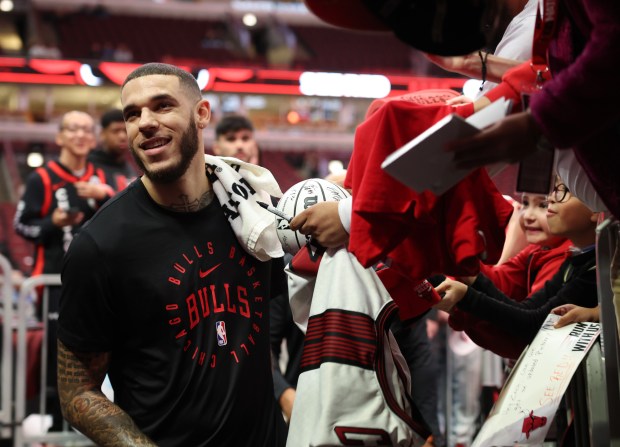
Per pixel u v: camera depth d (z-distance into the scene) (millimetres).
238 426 2318
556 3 1748
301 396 2152
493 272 2871
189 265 2307
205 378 2287
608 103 1509
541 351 2236
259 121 20078
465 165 1611
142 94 2256
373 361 2137
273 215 2398
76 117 5535
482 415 3979
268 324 2469
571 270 2510
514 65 2184
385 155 1909
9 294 5176
